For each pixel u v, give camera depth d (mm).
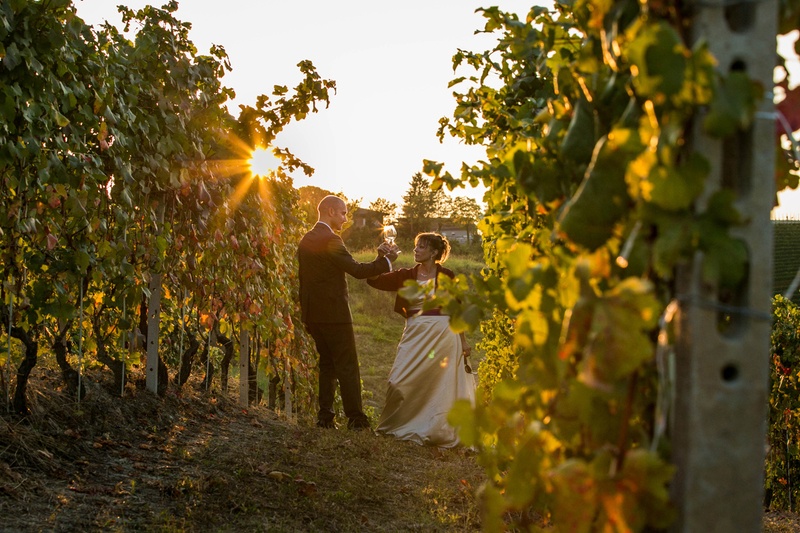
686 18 904
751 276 902
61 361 3324
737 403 897
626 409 946
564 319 1076
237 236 4668
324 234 4863
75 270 3072
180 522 2357
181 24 4094
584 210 969
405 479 3559
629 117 985
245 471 3084
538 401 1133
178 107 3977
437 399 4715
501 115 2523
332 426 4957
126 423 3432
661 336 942
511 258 1157
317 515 2717
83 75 3137
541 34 1583
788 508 5137
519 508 1085
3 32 2518
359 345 13125
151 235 3785
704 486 890
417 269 5027
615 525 915
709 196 878
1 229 2707
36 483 2424
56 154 2959
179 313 4859
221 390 5242
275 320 5078
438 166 1793
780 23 992
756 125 899
